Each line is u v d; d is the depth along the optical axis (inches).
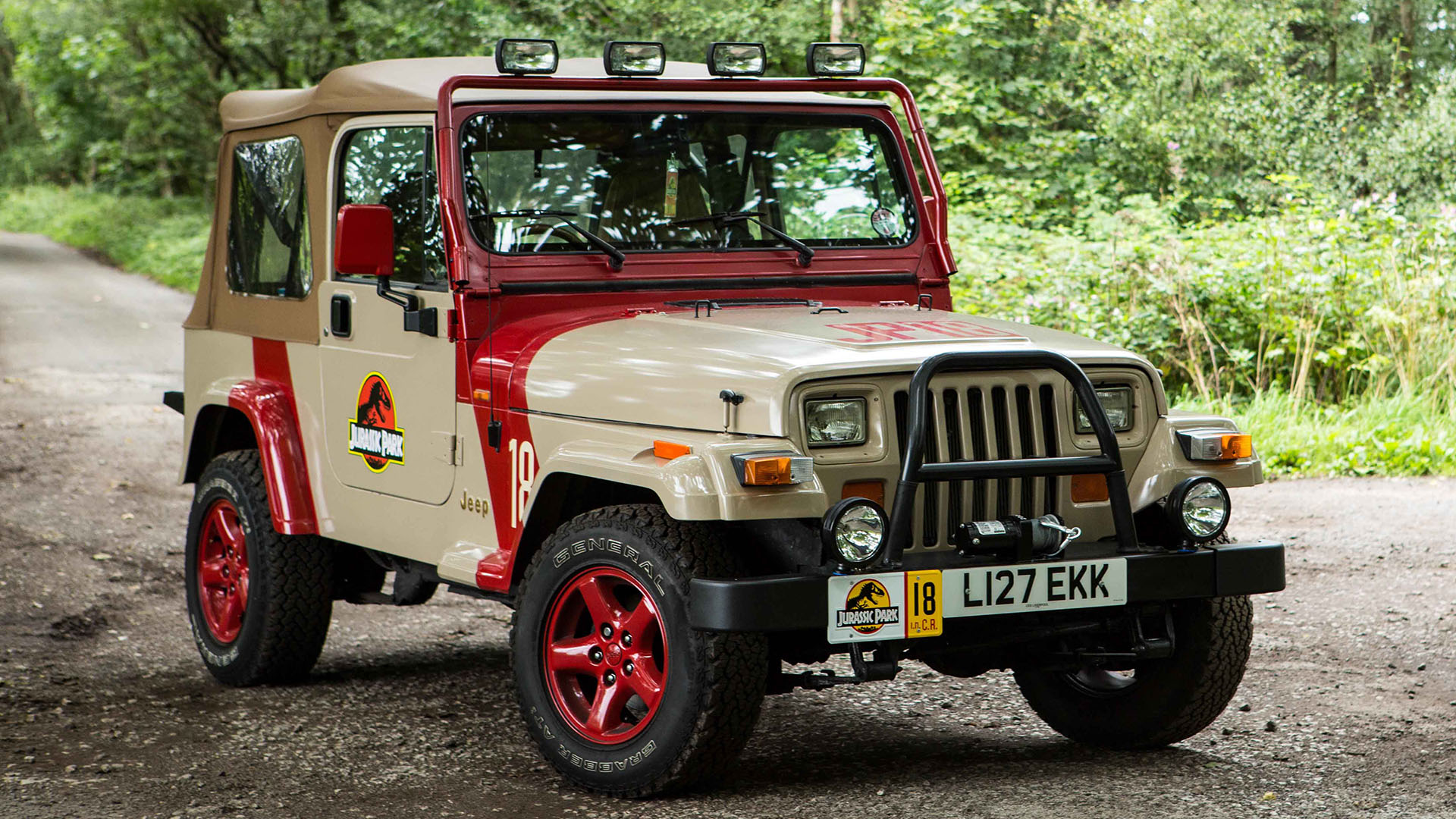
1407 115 699.4
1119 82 741.3
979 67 727.7
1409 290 445.4
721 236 196.9
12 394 592.4
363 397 201.0
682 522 157.0
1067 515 165.6
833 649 162.7
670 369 161.2
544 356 174.4
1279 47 737.0
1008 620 167.8
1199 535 165.3
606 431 162.6
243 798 166.6
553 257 185.2
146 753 185.6
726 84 201.0
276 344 220.8
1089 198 680.4
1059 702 189.3
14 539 331.9
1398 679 217.5
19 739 191.8
